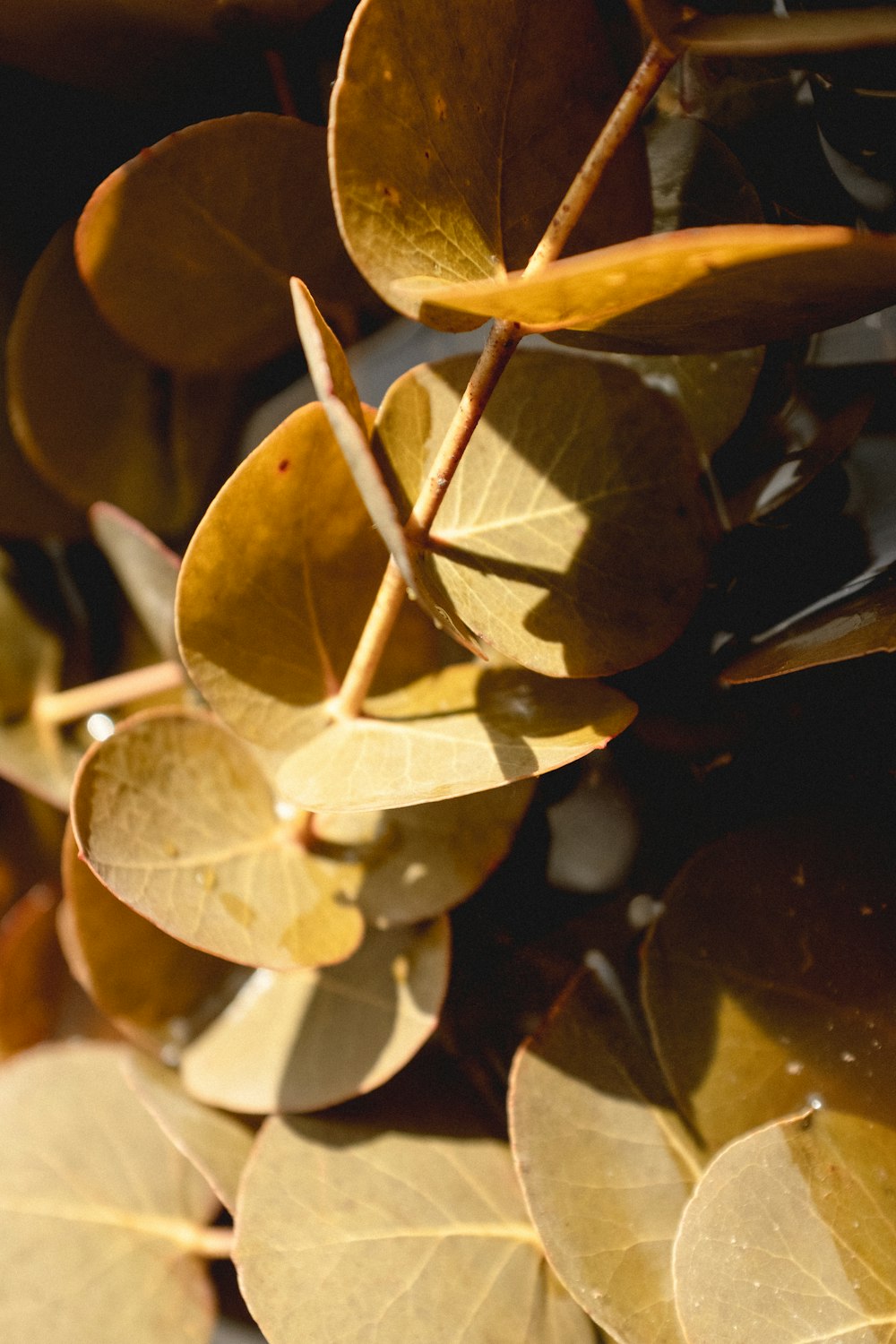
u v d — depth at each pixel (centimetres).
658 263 30
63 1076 41
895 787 36
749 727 37
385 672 36
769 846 36
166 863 35
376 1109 38
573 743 33
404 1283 36
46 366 38
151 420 39
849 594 35
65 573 41
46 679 40
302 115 37
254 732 35
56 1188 39
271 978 39
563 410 35
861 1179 34
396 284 32
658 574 35
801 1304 34
